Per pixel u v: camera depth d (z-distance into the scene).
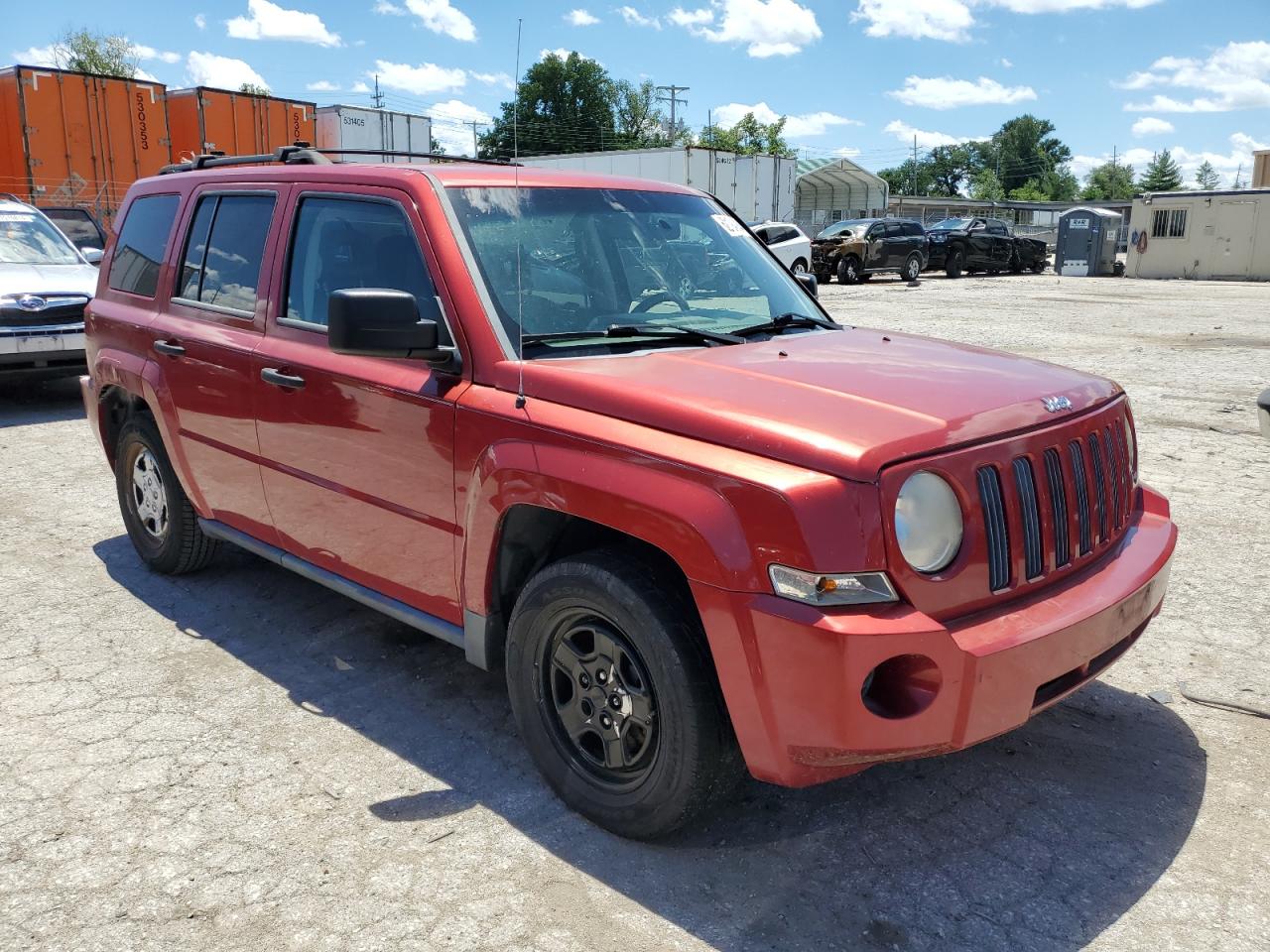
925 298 22.61
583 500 2.83
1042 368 3.42
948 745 2.54
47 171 19.11
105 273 5.32
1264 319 17.66
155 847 2.97
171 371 4.54
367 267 3.65
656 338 3.45
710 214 4.33
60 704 3.85
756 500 2.51
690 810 2.83
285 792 3.26
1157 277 32.94
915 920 2.66
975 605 2.65
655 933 2.61
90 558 5.49
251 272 4.20
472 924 2.64
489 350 3.21
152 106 20.06
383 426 3.48
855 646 2.41
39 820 3.11
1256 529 5.81
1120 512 3.23
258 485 4.18
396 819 3.12
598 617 2.95
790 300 4.14
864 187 53.59
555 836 3.03
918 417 2.69
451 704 3.86
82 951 2.55
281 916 2.68
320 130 23.38
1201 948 2.54
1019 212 80.56
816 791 3.26
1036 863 2.89
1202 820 3.09
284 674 4.11
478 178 3.65
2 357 8.76
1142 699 3.86
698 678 2.71
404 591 3.62
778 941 2.58
